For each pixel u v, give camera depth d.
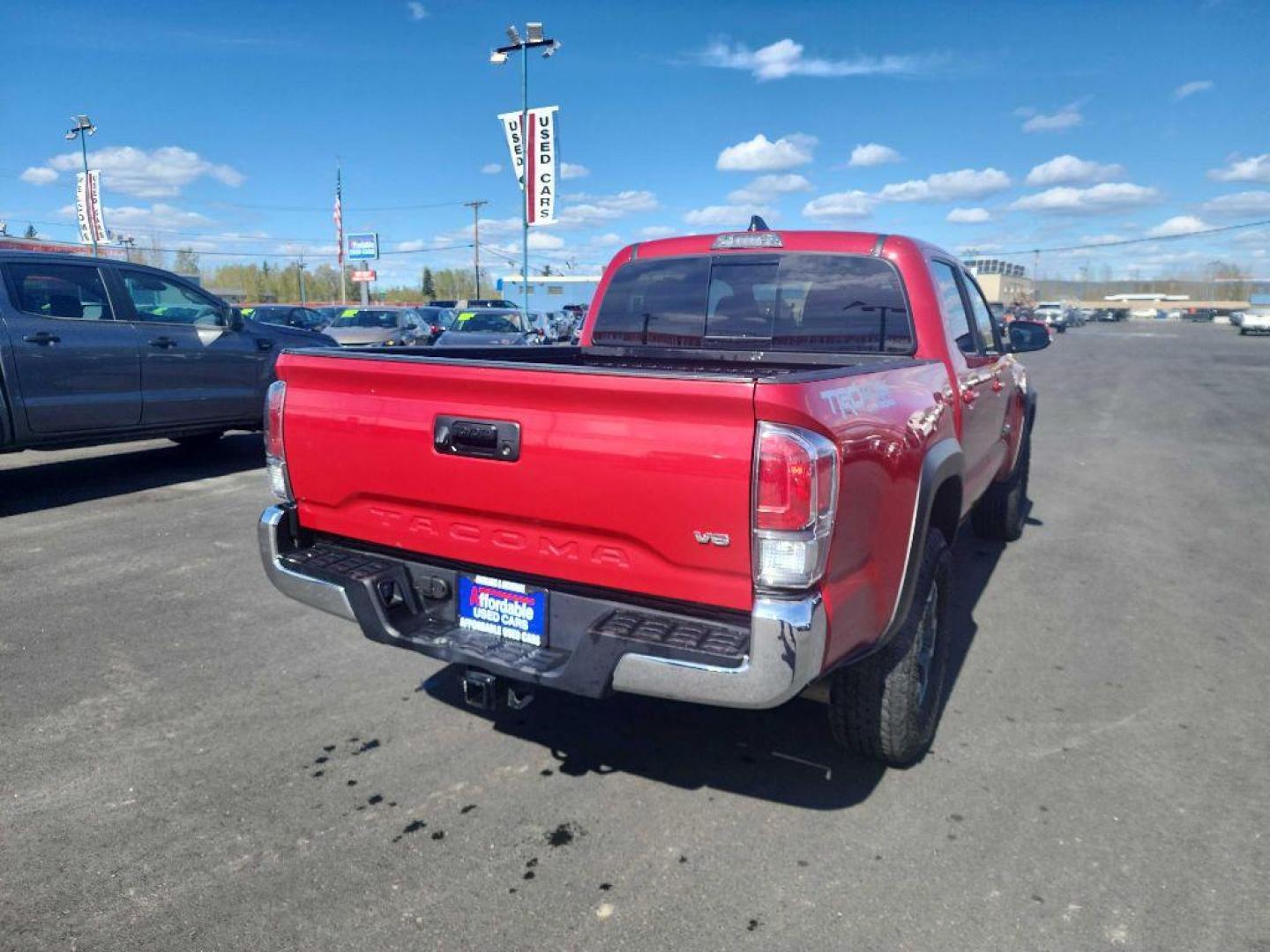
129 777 3.21
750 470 2.30
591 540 2.62
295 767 3.29
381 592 2.99
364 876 2.67
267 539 3.19
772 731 3.61
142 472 8.71
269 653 4.33
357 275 61.75
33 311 7.07
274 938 2.41
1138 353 33.62
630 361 4.68
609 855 2.78
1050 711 3.78
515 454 2.65
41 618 4.75
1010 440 5.66
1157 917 2.49
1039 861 2.75
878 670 3.06
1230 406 15.62
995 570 5.80
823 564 2.38
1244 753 3.42
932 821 2.97
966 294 4.61
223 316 8.58
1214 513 7.45
